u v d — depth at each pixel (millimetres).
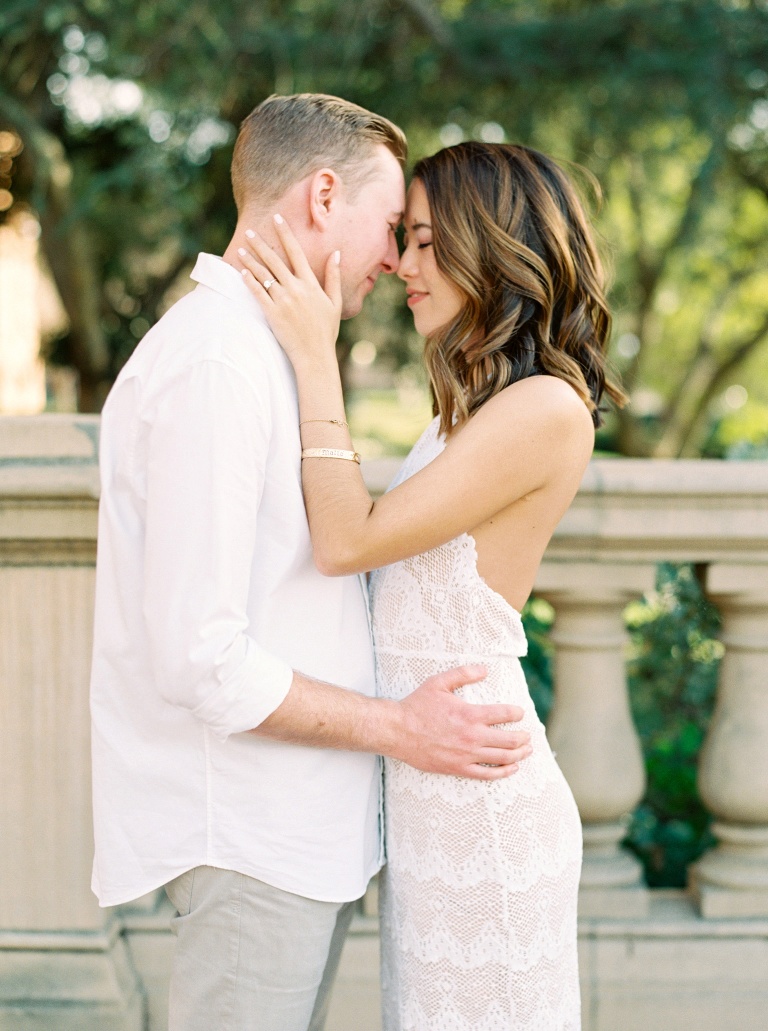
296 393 1547
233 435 1381
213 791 1469
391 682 1635
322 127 1585
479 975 1576
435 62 6719
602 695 2156
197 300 1518
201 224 7574
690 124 7285
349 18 6332
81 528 1938
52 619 2002
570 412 1553
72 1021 2035
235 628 1373
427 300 1756
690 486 1995
